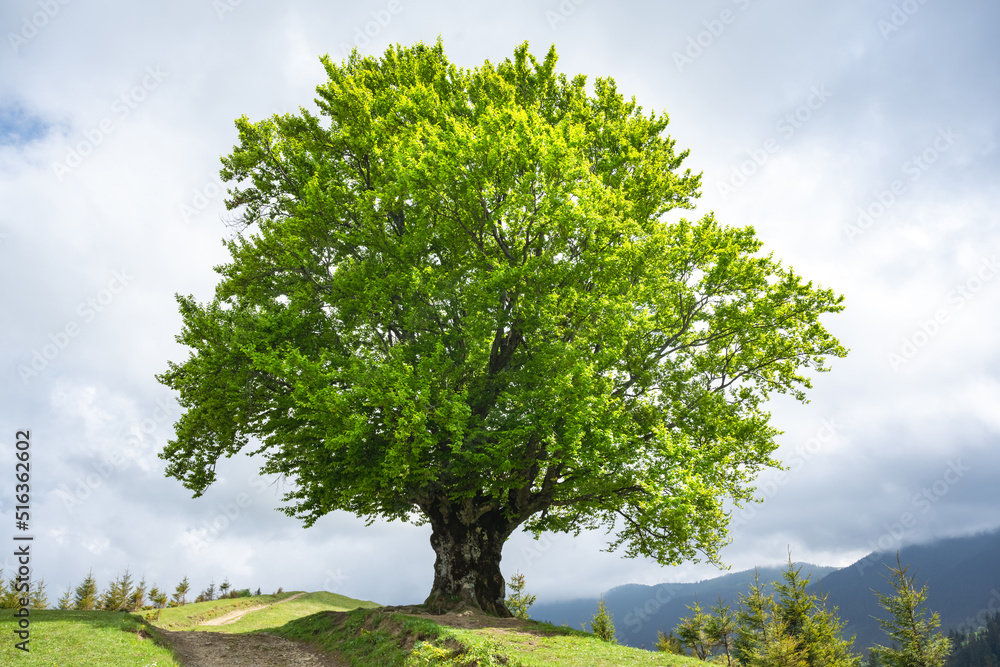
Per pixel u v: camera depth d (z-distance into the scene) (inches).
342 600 1791.3
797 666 1360.7
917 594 1435.8
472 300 764.6
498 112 754.8
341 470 771.4
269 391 823.7
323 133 964.0
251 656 730.8
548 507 940.6
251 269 856.3
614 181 952.9
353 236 828.0
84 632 604.4
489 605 831.7
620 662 494.6
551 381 701.9
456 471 759.7
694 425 839.7
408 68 985.5
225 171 944.3
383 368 701.3
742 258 823.7
